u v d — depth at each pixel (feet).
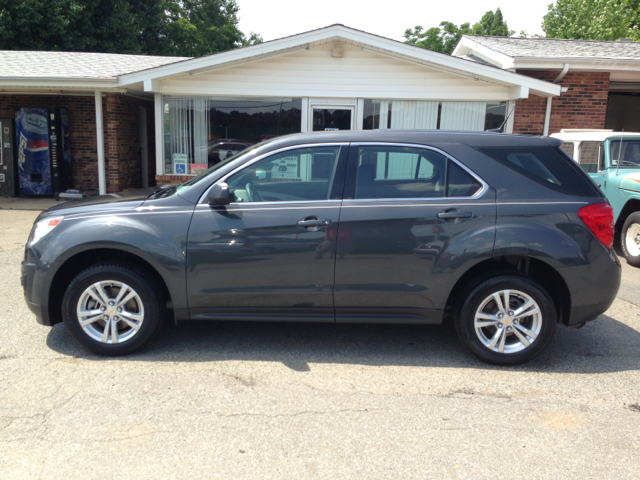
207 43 113.60
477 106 36.19
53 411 10.25
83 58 46.16
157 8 85.81
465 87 35.19
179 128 36.65
